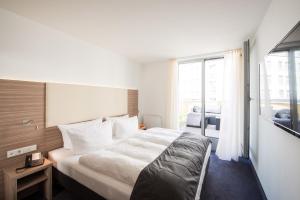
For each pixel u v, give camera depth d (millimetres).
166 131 2891
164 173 1325
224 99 3160
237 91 3023
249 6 1686
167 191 1168
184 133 2721
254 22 2029
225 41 2699
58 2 1614
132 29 2248
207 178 2379
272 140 1621
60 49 2314
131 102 3871
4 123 1741
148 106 4273
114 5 1669
